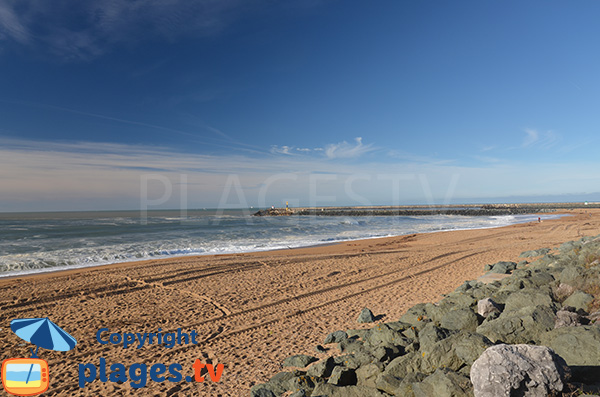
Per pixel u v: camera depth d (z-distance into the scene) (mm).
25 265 15516
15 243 23203
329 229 36031
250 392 4574
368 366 4621
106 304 9562
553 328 4582
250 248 21547
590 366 3504
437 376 3641
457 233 30094
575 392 3121
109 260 17266
